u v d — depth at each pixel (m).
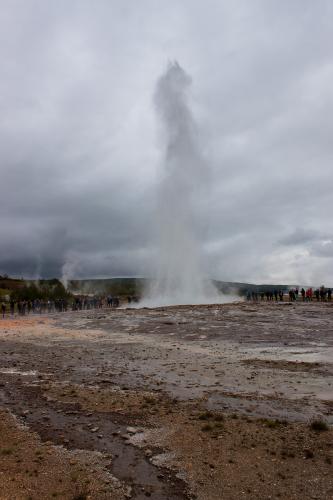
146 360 16.53
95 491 6.44
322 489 6.32
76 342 22.27
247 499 6.15
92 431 8.88
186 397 11.21
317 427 8.56
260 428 8.72
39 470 7.10
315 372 13.52
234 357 16.61
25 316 40.94
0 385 13.02
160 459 7.47
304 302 42.09
